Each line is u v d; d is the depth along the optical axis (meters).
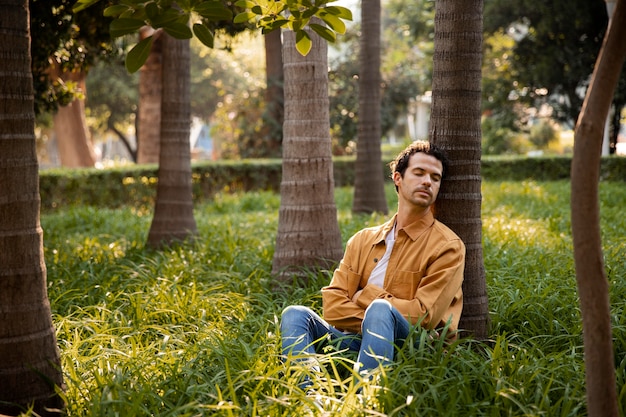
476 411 3.30
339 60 26.25
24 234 3.37
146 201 16.22
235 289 6.12
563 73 22.80
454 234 4.06
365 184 12.23
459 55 4.29
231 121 24.28
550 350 4.38
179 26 3.23
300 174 6.48
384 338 3.57
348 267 4.18
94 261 7.59
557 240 8.20
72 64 9.34
